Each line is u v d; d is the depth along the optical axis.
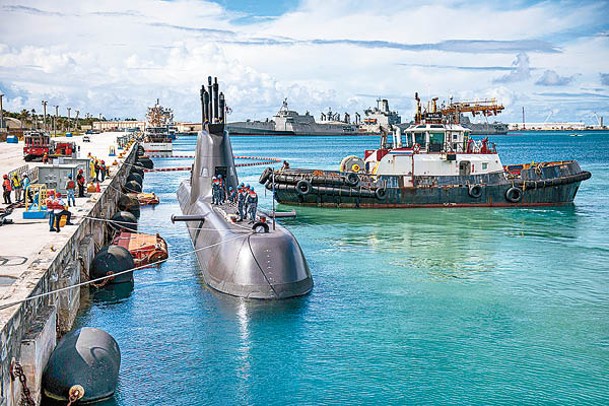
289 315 21.66
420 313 22.16
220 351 18.72
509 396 16.09
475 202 47.00
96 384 14.84
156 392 16.14
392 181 46.47
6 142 99.88
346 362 18.05
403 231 38.00
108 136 166.12
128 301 23.20
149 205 52.00
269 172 48.59
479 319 21.62
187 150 158.88
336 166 97.31
